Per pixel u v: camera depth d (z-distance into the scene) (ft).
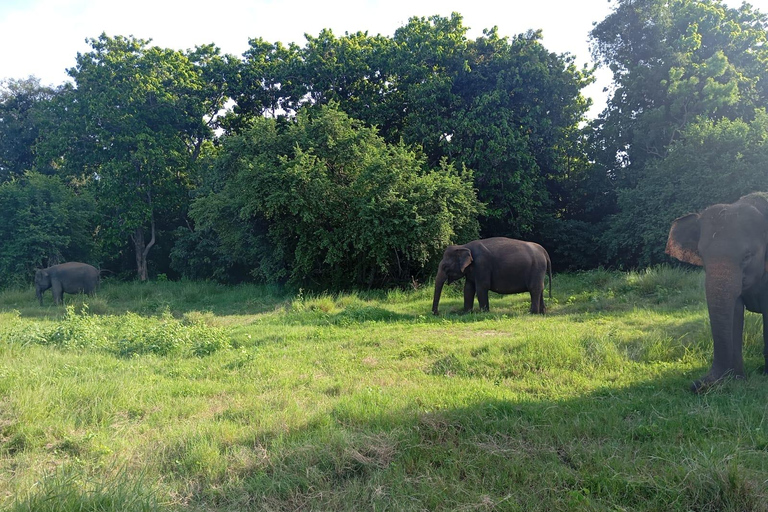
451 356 25.50
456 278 44.62
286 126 75.97
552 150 74.49
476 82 72.90
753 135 56.39
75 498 11.66
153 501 11.84
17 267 72.84
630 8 72.64
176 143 83.35
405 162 59.21
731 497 11.34
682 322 30.81
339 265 63.00
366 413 16.96
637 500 11.62
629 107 73.00
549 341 25.27
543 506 11.57
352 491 12.31
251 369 25.05
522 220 72.54
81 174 88.17
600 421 15.92
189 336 32.30
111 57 80.28
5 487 12.98
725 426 15.24
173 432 16.49
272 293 64.75
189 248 83.87
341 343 30.94
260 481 12.98
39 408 17.98
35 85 107.14
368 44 84.43
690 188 57.16
